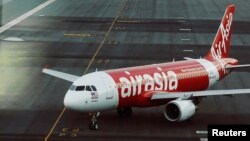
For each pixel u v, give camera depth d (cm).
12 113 15212
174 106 14338
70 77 15875
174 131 13862
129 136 13450
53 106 15962
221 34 17100
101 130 13862
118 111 14962
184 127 14200
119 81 14125
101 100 13675
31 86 17975
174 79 15300
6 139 13125
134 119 14838
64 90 17650
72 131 13775
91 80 13800
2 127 14038
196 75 15938
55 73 16138
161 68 15350
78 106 13450
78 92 13550
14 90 17475
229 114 15438
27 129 13912
